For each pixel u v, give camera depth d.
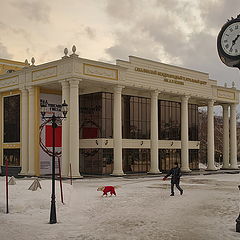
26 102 40.91
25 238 11.30
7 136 44.22
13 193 19.11
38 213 15.73
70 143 35.31
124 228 12.59
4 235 11.73
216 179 36.94
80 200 19.88
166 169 49.69
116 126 39.41
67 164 35.75
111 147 42.56
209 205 17.89
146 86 42.28
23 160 40.91
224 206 17.53
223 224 13.07
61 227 12.92
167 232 11.88
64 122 35.91
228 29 12.09
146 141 46.94
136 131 46.06
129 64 40.56
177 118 52.31
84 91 43.84
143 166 46.59
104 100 42.25
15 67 50.50
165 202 18.97
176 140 51.50
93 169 42.44
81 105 44.62
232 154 56.62
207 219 14.09
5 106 44.72
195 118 55.59
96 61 36.97
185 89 47.59
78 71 35.50
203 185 29.62
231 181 34.16
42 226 13.12
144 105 47.47
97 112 42.44
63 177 35.38
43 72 38.44
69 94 35.94
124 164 44.31
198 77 49.84
